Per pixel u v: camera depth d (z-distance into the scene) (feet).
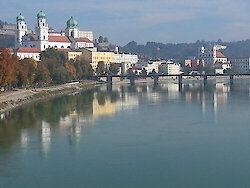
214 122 460.14
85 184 254.06
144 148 335.67
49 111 566.77
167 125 441.68
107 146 343.67
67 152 325.42
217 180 259.60
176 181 258.37
